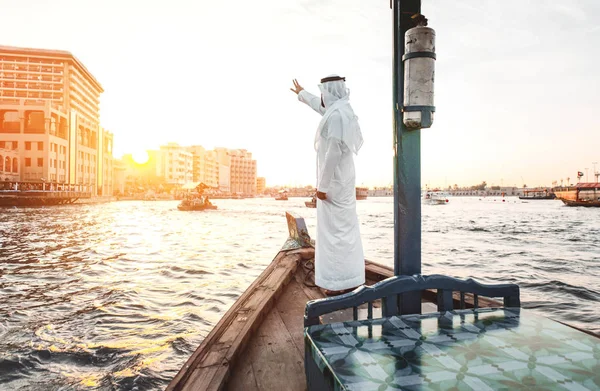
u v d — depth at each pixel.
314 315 1.59
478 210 75.81
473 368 1.14
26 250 16.30
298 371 2.06
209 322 6.64
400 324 1.52
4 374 4.48
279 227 32.38
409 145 1.95
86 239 20.94
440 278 1.76
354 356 1.24
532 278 11.56
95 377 4.46
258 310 2.80
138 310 7.36
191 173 159.50
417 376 1.09
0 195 60.44
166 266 12.77
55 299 8.18
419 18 1.86
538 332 1.42
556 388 1.01
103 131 105.44
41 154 72.56
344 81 2.83
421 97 1.82
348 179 2.79
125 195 124.12
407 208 1.95
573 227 33.25
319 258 2.86
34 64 98.12
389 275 3.99
